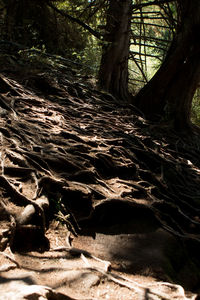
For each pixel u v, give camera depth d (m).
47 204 4.08
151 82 10.41
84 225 4.50
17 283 2.65
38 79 8.68
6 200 3.95
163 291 3.38
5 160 4.56
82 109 8.11
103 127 7.39
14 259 3.15
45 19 13.67
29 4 13.13
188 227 5.30
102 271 3.36
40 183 4.31
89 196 4.66
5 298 2.34
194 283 4.21
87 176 5.09
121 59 10.70
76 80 9.99
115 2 10.88
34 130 5.76
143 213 5.02
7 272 2.91
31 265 3.30
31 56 10.10
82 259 3.63
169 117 9.88
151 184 5.76
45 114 6.90
